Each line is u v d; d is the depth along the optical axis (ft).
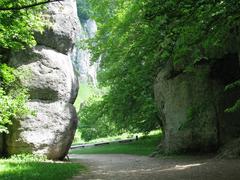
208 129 72.33
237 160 56.49
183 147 74.90
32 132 70.54
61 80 75.31
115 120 114.32
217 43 49.55
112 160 76.69
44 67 73.46
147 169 54.90
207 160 61.05
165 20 43.55
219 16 42.88
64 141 75.31
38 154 70.74
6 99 57.06
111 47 105.81
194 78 74.95
